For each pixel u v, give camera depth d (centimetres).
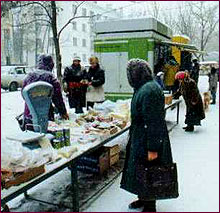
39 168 273
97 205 354
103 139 383
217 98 1388
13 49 3859
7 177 249
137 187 307
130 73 309
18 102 1191
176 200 367
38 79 421
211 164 488
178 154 540
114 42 969
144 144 304
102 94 751
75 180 329
